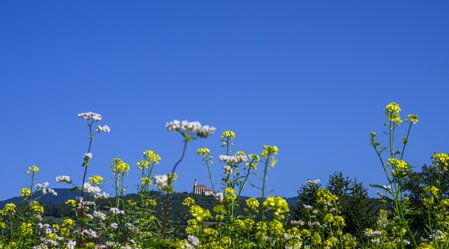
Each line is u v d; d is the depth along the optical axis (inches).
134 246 432.5
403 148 428.5
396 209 418.9
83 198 451.8
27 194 565.9
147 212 454.6
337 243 589.0
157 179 282.4
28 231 537.6
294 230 544.1
